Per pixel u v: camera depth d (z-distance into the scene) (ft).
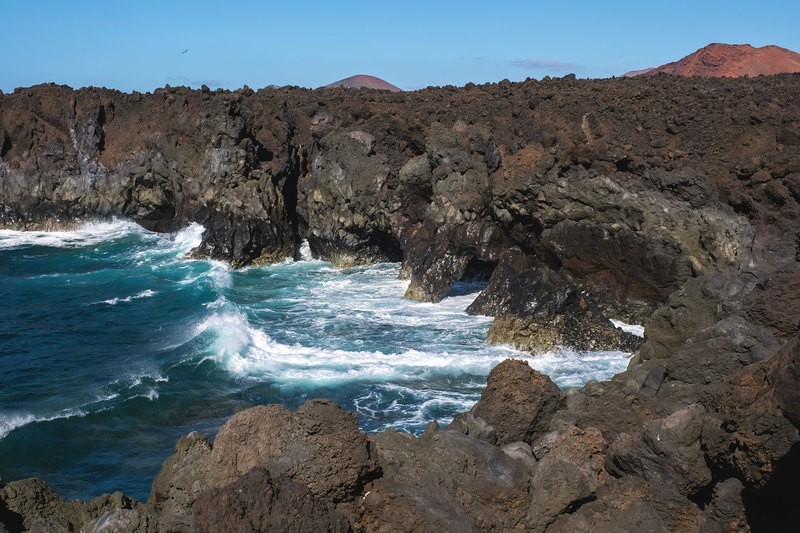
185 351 99.91
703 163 121.80
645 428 36.96
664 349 57.16
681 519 35.35
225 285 136.26
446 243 127.54
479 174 128.98
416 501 34.30
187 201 167.63
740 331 44.60
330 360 97.04
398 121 154.10
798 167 112.98
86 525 34.04
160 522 33.63
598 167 120.78
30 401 86.58
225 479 36.11
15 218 182.09
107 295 133.49
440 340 104.42
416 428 77.61
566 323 102.37
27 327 116.16
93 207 180.55
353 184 148.15
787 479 32.01
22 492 37.29
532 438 43.04
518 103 148.66
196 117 167.43
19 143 185.06
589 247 115.24
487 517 35.29
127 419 82.23
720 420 35.45
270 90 197.77
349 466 34.55
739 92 138.10
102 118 183.52
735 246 106.73
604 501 36.22
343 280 140.87
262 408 36.83
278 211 158.40
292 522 31.24
